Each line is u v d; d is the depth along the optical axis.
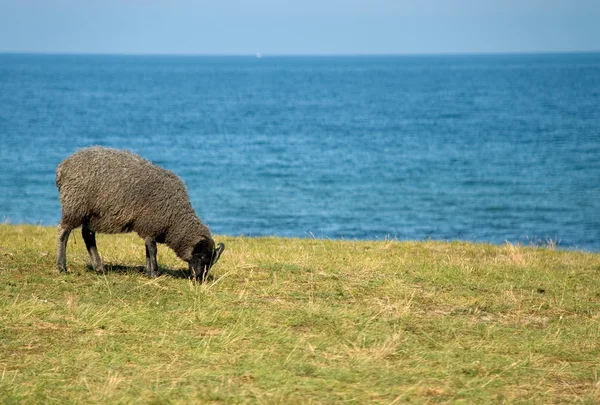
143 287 22.16
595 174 93.00
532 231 60.84
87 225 23.28
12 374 15.14
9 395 14.03
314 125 163.50
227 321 19.41
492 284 25.09
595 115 183.00
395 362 16.73
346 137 139.50
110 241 34.59
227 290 22.73
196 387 14.66
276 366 16.00
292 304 21.31
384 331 19.08
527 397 14.93
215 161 106.50
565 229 61.66
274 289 22.80
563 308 22.47
